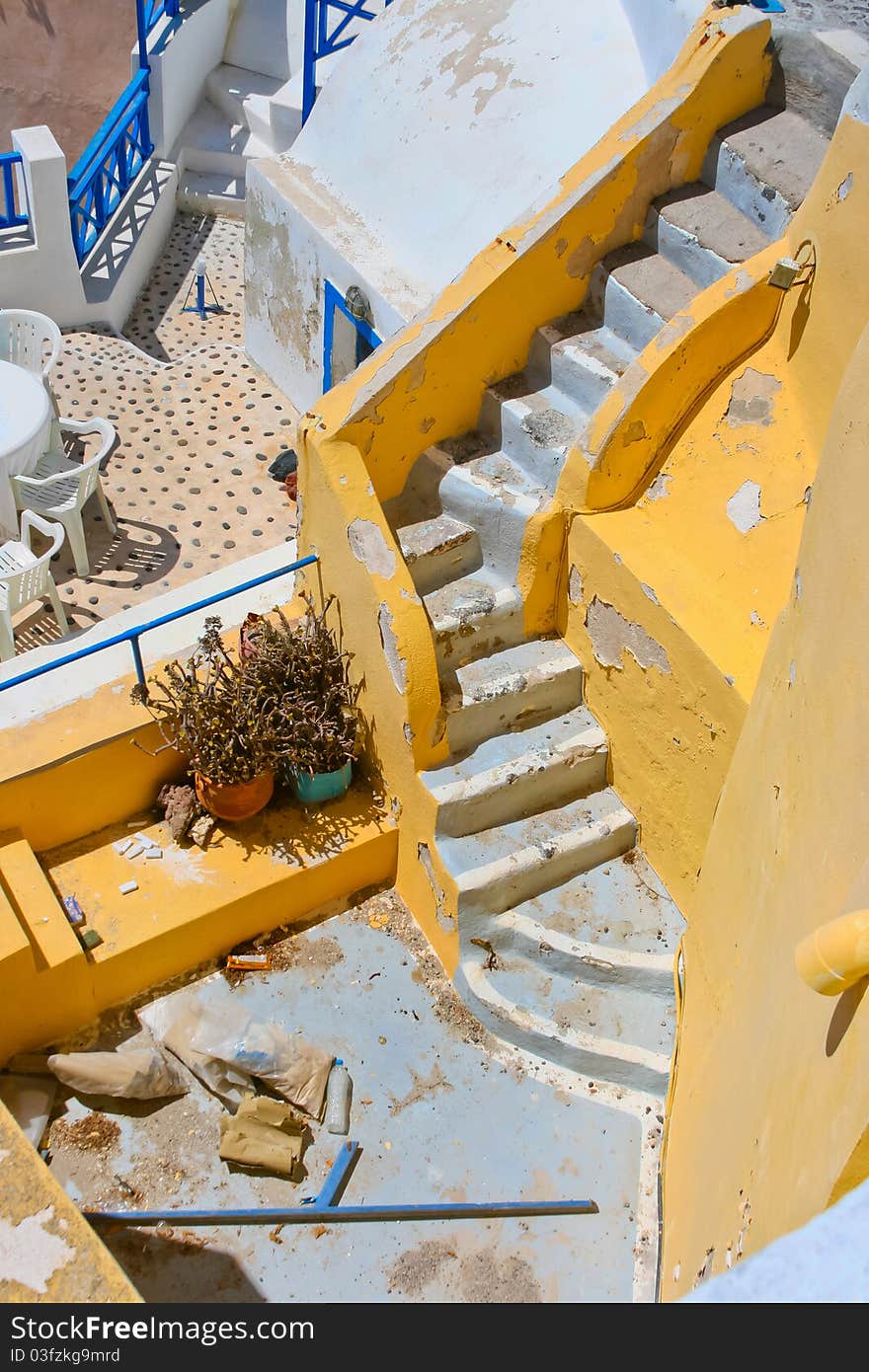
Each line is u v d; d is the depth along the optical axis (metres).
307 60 11.53
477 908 5.40
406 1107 5.29
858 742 2.96
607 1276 4.85
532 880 5.48
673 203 5.75
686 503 5.28
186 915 5.47
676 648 4.93
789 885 3.54
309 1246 4.89
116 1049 5.42
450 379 5.72
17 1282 2.93
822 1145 2.66
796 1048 3.14
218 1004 5.53
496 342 5.75
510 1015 5.37
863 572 3.08
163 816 5.88
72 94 14.27
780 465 5.12
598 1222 4.99
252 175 9.31
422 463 5.85
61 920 5.23
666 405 5.29
